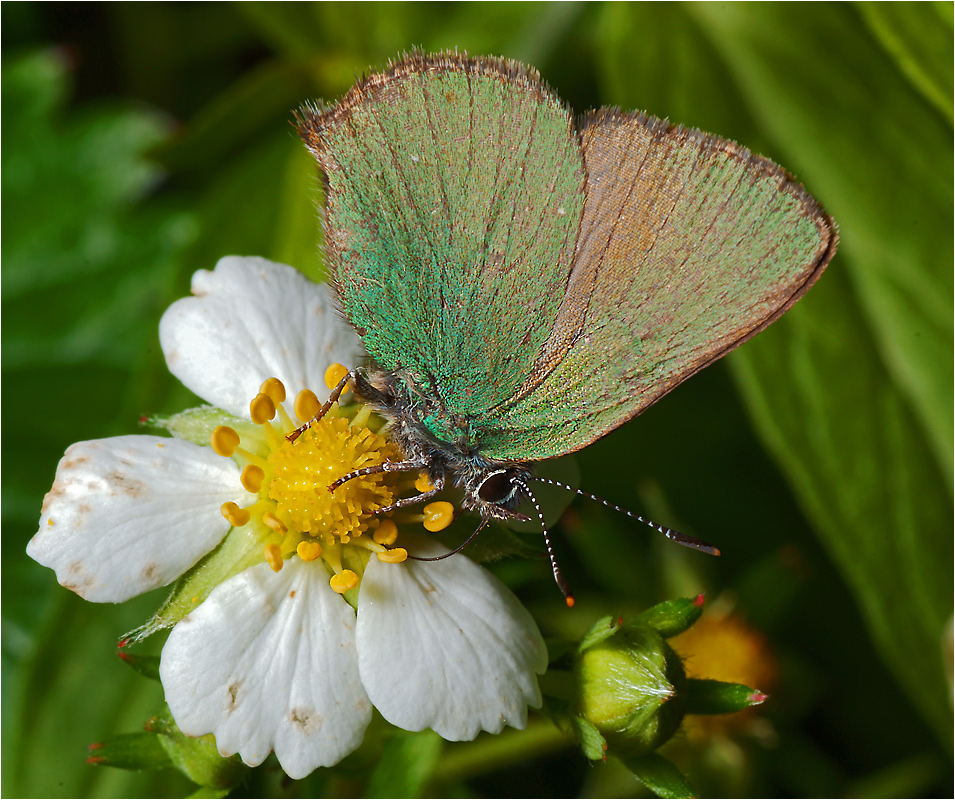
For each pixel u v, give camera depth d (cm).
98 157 17
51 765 15
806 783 16
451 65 14
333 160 14
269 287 14
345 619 14
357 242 14
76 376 16
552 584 16
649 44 16
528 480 14
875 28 16
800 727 16
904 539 15
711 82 16
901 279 16
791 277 14
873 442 16
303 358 14
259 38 17
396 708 14
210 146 16
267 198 16
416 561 14
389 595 14
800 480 15
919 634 15
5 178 17
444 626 14
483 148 14
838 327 16
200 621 14
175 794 15
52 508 14
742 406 16
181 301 14
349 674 14
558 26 16
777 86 16
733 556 16
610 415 14
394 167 14
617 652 14
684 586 16
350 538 14
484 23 16
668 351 14
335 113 14
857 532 15
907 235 16
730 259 14
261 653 14
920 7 15
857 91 16
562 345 14
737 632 16
